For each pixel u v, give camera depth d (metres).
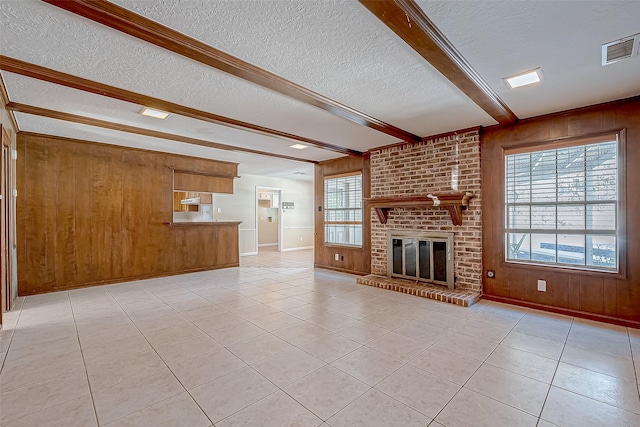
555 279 3.36
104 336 2.74
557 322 3.07
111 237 4.82
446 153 4.16
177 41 1.92
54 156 4.33
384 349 2.47
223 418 1.64
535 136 3.48
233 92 2.78
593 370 2.14
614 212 3.05
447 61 2.12
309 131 4.08
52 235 4.31
